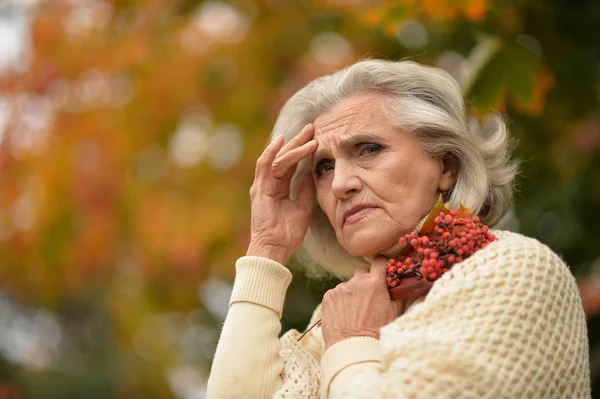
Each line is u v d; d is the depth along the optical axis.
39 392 8.33
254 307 2.36
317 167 2.48
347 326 2.15
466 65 3.56
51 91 5.74
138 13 5.38
